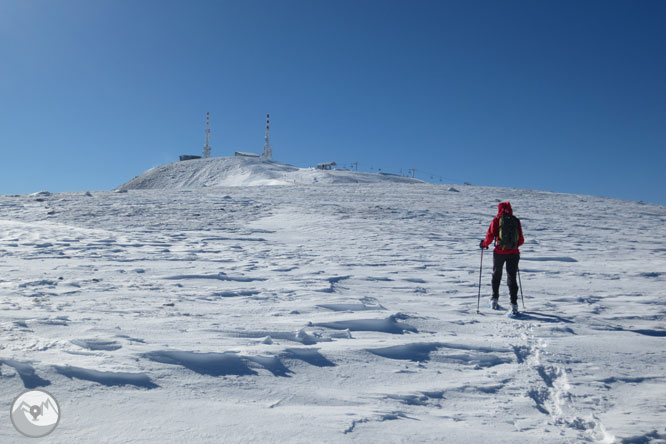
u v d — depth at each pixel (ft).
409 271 36.73
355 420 10.39
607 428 11.12
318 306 22.67
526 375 15.02
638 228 78.74
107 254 38.81
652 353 17.80
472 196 120.57
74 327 15.62
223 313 20.33
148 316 18.63
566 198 126.41
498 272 25.45
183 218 71.20
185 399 10.80
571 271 39.60
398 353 16.34
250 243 51.21
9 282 25.30
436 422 10.93
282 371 13.53
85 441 8.41
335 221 71.51
